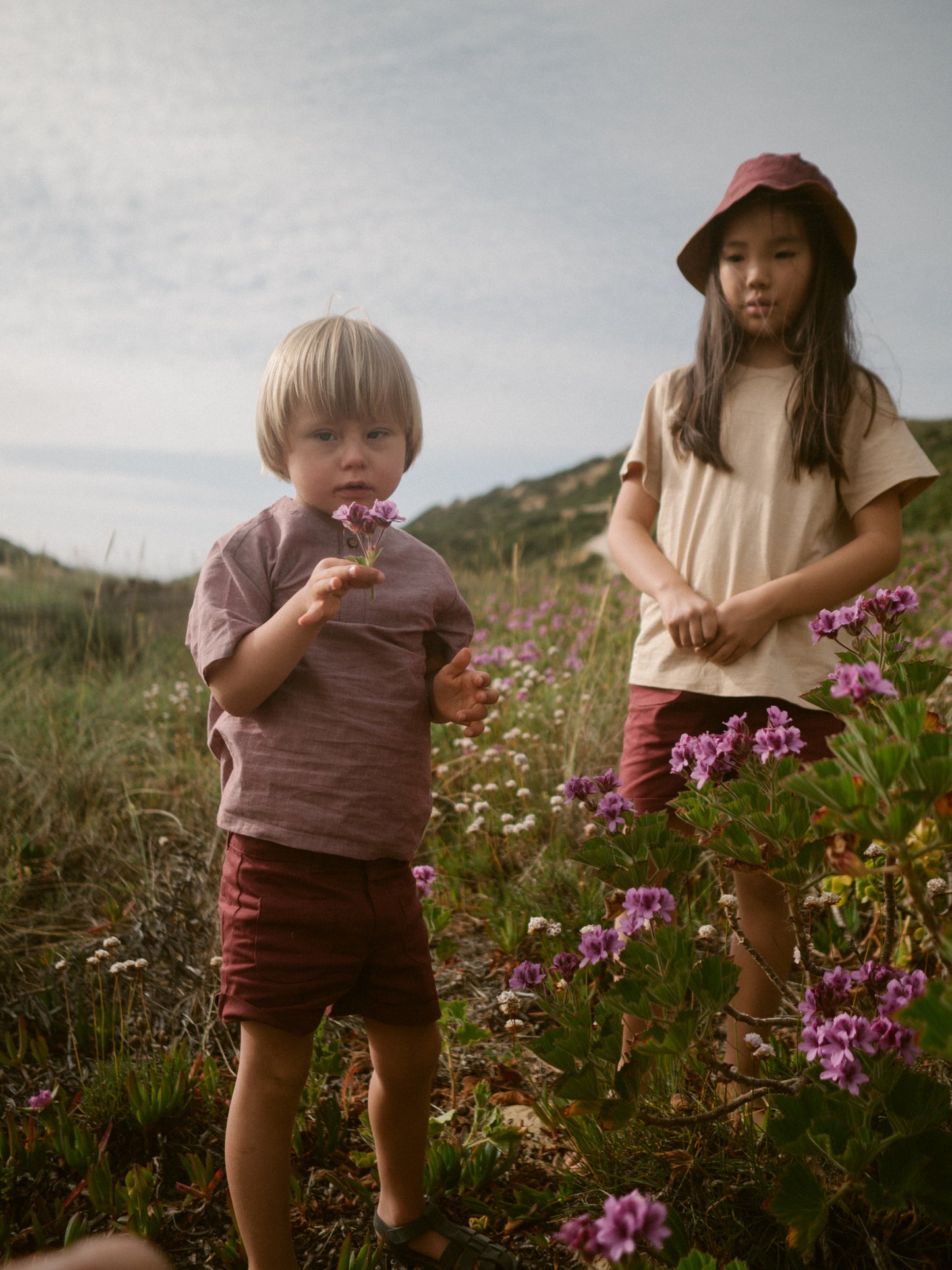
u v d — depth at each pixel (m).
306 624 1.60
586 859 1.69
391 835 1.75
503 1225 1.86
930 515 14.98
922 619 6.02
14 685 5.69
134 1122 2.15
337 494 1.85
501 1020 2.54
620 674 4.82
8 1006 2.67
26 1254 1.81
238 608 1.75
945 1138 1.36
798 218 2.24
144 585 10.49
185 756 4.71
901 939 2.30
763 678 2.12
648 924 1.54
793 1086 1.58
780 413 2.25
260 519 1.92
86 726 4.93
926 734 1.11
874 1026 1.37
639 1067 1.49
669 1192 1.71
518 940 2.83
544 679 4.92
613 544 2.50
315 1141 2.08
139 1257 0.48
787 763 1.54
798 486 2.22
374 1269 1.73
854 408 2.24
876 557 2.18
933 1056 1.81
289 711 1.74
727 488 2.28
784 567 2.21
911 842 1.35
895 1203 1.34
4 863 3.49
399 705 1.81
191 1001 2.65
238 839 1.75
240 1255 1.76
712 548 2.27
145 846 3.65
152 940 2.92
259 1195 1.62
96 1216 1.91
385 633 1.83
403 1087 1.78
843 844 1.23
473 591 9.35
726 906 1.88
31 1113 2.22
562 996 1.86
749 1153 1.70
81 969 2.84
